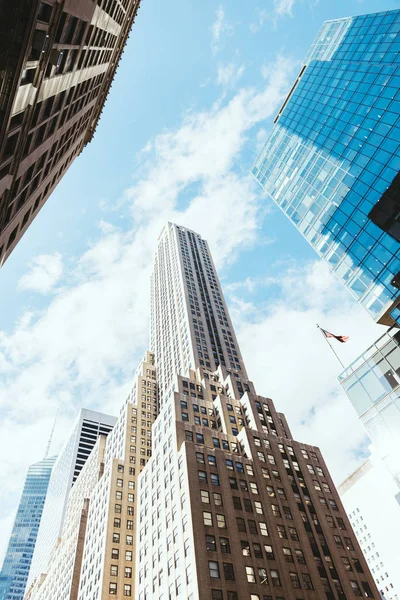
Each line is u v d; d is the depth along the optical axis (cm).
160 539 5897
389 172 4859
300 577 5175
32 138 2717
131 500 8912
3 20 1912
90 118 5509
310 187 6612
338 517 6512
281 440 7512
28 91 2219
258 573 4925
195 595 4444
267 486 6300
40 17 2078
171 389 9188
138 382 12106
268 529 5600
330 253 5728
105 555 7762
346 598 5238
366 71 6112
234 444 7219
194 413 7931
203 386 9444
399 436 4253
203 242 17925
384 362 4628
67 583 9688
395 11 6109
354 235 5241
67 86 3116
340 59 7175
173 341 12812
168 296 14825
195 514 5228
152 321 15462
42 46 2116
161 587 5369
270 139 8862
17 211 3177
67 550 10925
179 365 11675
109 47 4581
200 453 6172
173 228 17900
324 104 6988
